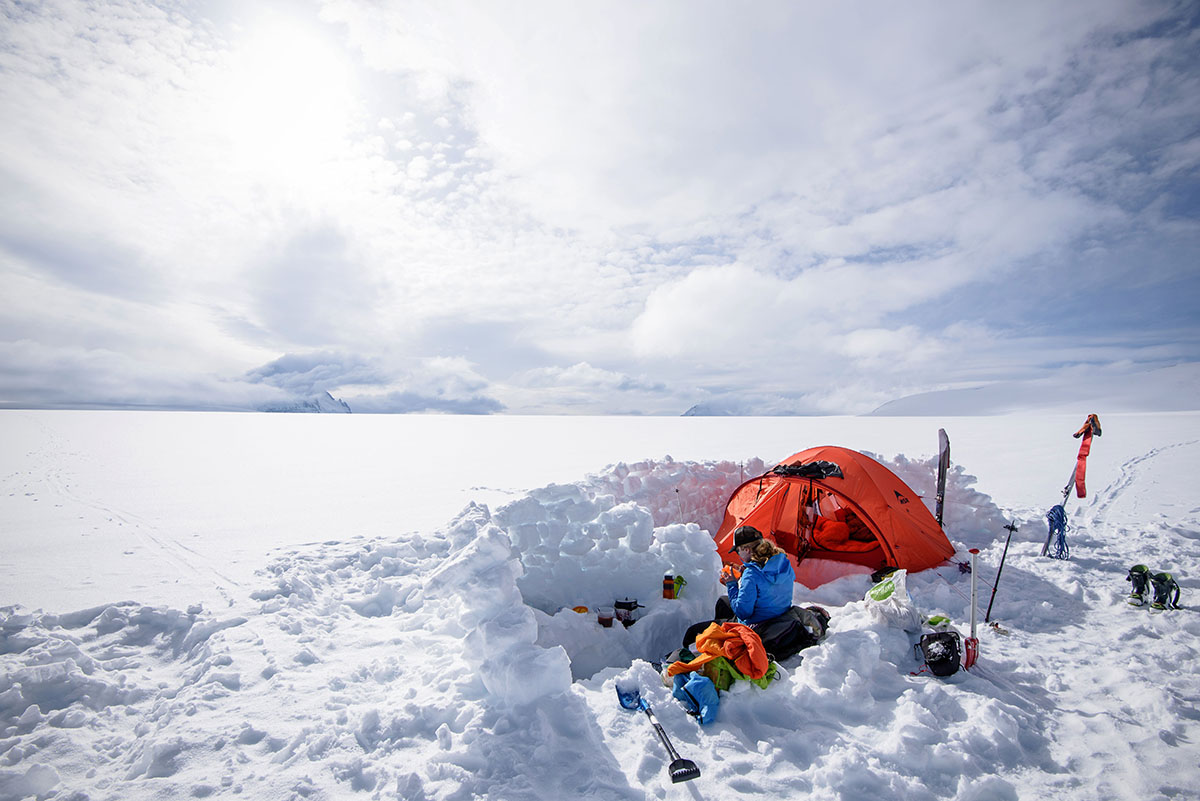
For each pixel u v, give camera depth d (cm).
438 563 643
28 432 3466
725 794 238
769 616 376
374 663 383
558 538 443
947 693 312
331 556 686
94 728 317
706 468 788
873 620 393
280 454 2253
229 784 259
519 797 238
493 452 2384
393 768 261
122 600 509
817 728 285
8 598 531
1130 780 246
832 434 3644
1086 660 363
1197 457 1605
